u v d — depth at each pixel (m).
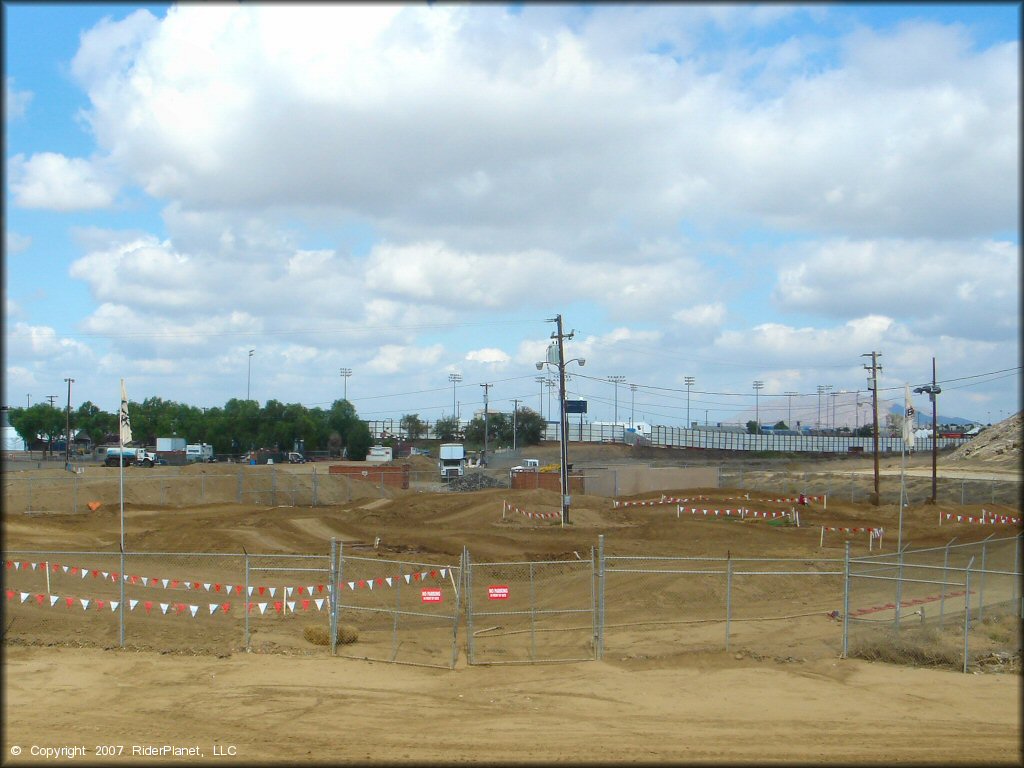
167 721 14.90
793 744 13.95
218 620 23.38
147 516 48.94
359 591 28.02
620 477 69.44
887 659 19.50
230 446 119.44
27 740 13.68
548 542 39.19
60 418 114.31
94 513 49.19
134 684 17.22
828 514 54.62
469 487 72.75
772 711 15.79
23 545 35.69
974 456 97.62
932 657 19.33
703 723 15.07
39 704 15.79
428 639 21.86
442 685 17.45
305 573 30.25
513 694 16.81
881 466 99.88
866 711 15.83
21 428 112.25
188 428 117.31
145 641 20.78
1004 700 16.56
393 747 13.66
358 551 35.16
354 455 125.00
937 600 26.53
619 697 16.62
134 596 25.61
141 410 122.31
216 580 28.91
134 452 86.44
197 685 17.20
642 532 43.88
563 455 49.38
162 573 29.94
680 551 37.09
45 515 48.09
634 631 22.89
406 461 111.94
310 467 98.00
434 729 14.64
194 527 40.59
